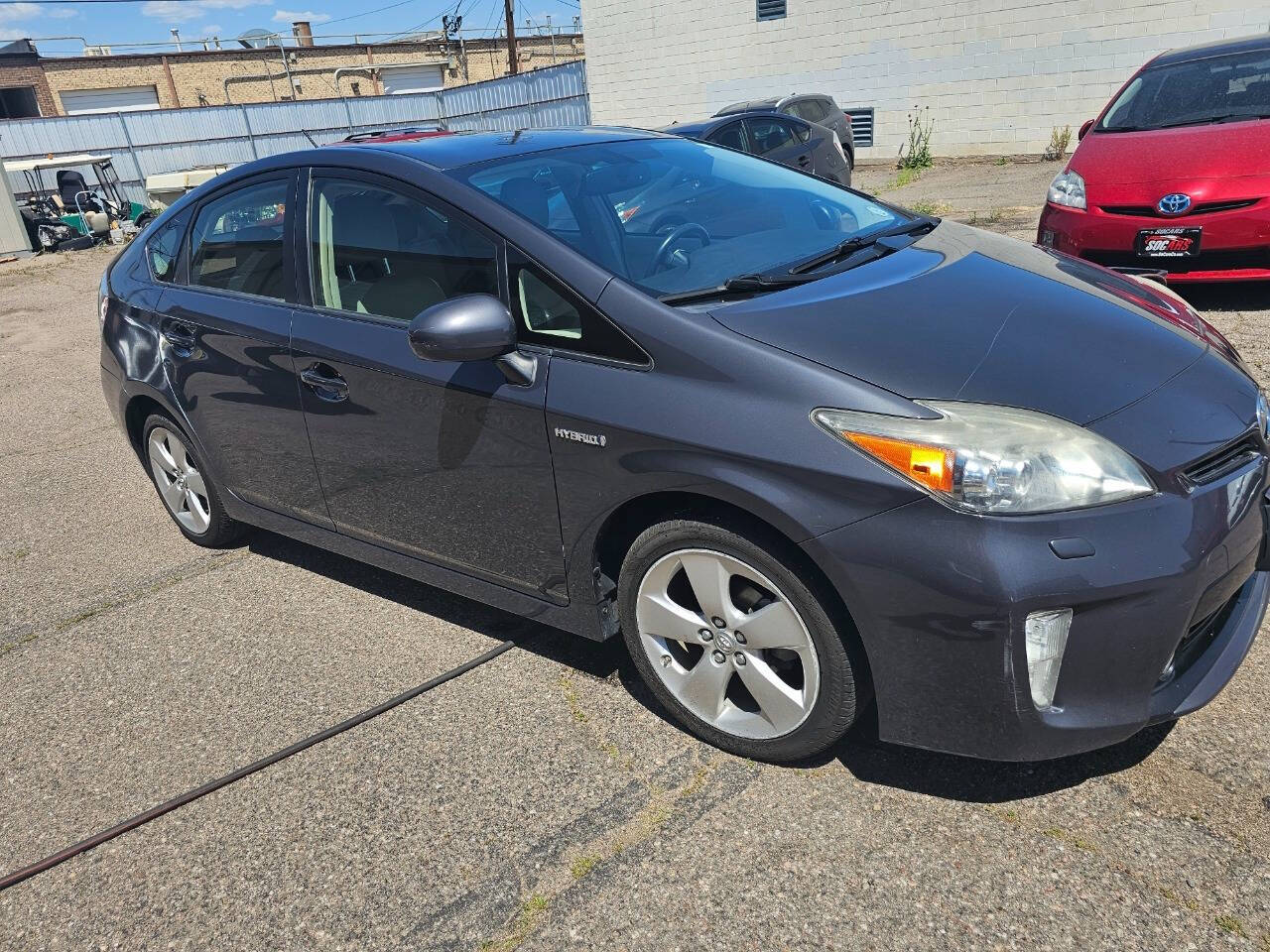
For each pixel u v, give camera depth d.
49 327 9.89
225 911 2.16
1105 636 1.92
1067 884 1.96
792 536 2.04
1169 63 6.46
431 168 2.79
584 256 2.45
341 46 42.50
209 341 3.34
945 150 15.24
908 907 1.95
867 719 2.51
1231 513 2.02
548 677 2.88
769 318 2.26
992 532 1.88
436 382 2.62
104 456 5.52
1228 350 2.56
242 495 3.61
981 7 14.10
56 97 37.34
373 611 3.40
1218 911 1.86
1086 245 5.51
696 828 2.22
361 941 2.04
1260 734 2.31
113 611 3.63
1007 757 2.03
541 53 47.22
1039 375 2.09
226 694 2.99
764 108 11.42
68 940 2.15
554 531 2.53
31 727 2.96
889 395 2.02
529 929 2.01
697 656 2.48
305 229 3.07
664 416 2.19
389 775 2.53
